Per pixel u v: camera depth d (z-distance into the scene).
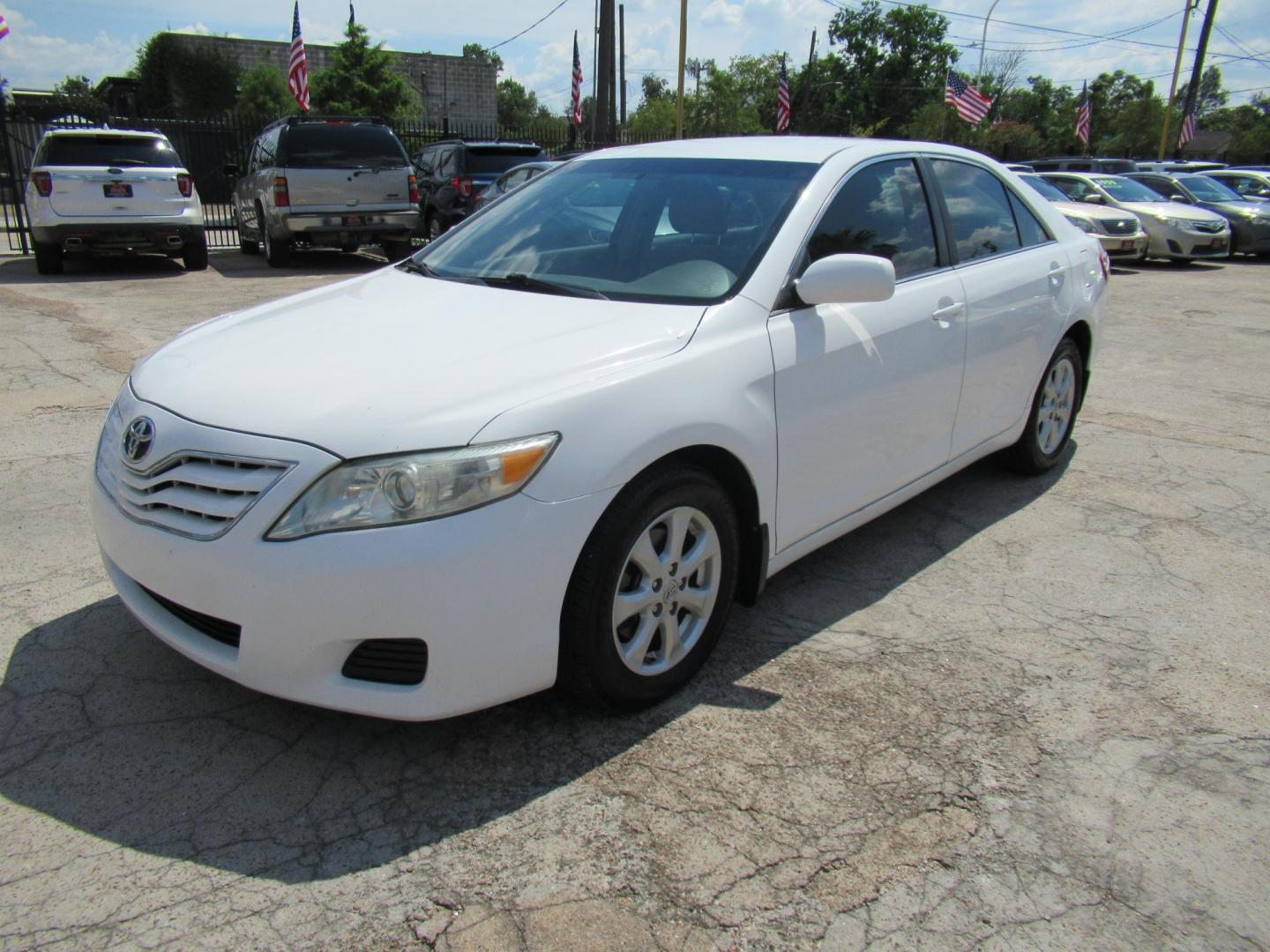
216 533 2.36
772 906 2.14
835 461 3.33
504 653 2.42
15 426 5.42
